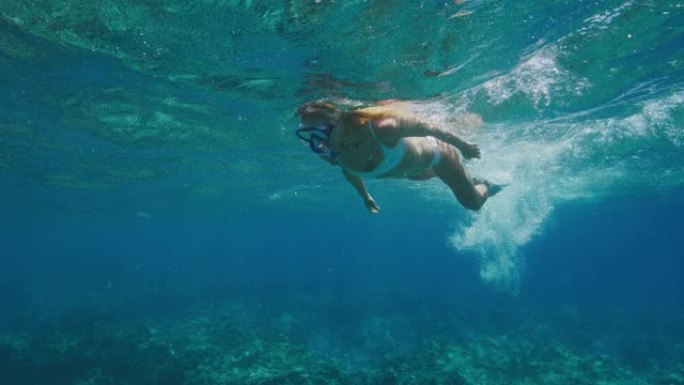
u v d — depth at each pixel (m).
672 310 40.75
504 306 37.62
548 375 18.31
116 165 22.98
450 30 8.45
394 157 4.27
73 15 8.02
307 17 7.82
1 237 83.25
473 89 11.88
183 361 17.81
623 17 8.31
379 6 7.48
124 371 18.22
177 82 11.35
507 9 7.78
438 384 15.95
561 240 125.12
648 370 21.55
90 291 47.16
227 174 25.95
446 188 32.00
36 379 18.08
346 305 34.03
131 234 87.56
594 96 12.96
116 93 12.30
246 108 13.60
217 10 7.62
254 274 68.62
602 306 41.62
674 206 47.19
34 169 24.05
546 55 9.91
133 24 8.29
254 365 16.97
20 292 48.81
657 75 11.30
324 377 15.58
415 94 11.96
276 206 46.91
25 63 10.28
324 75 10.60
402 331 27.22
